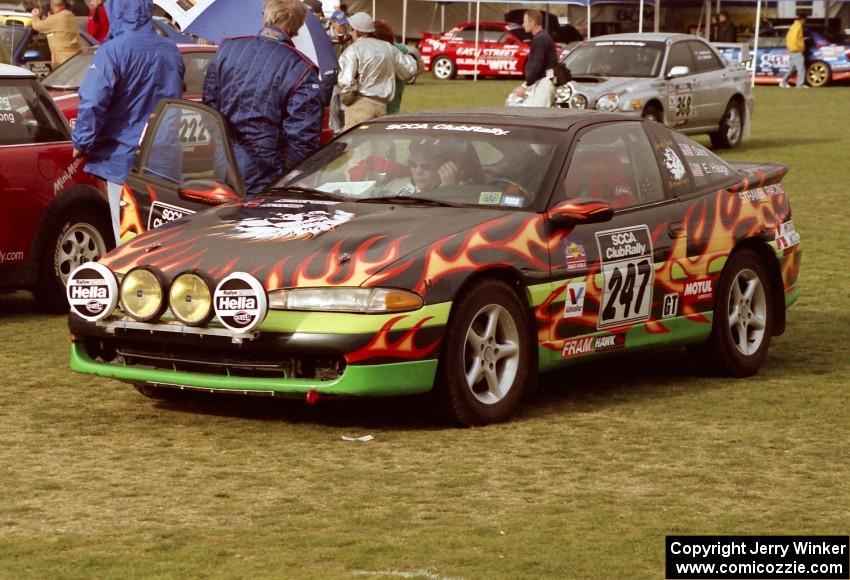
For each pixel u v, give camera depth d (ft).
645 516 21.66
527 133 30.01
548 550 19.89
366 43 57.98
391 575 18.63
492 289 27.09
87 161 37.01
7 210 38.19
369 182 29.76
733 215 32.45
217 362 26.35
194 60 61.36
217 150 31.83
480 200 28.68
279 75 33.88
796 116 116.57
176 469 24.12
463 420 26.94
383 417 27.91
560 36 169.99
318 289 25.58
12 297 43.47
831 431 27.37
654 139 31.73
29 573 18.63
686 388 31.30
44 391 30.22
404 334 25.66
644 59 86.07
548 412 28.71
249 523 21.06
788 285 34.01
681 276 30.91
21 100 39.42
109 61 36.24
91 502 22.12
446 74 164.86
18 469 24.08
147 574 18.62
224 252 26.76
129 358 27.45
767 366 33.83
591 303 28.91
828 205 63.31
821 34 158.10
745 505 22.35
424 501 22.33
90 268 27.09
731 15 176.35
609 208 28.48
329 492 22.77
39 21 72.84
